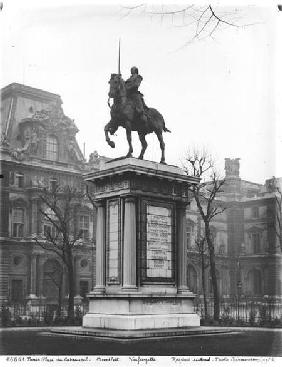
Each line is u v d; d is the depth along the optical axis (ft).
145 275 86.07
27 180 201.98
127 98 89.61
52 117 208.13
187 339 77.82
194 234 189.88
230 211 195.31
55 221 191.21
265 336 85.66
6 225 200.85
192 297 90.17
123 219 86.99
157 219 89.20
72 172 200.13
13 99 206.08
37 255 204.64
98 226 91.04
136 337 75.92
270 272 130.00
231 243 195.93
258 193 194.70
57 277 203.31
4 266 204.23
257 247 187.01
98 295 87.30
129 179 86.22
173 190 91.71
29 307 169.89
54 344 72.54
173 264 90.33
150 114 92.07
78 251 199.21
